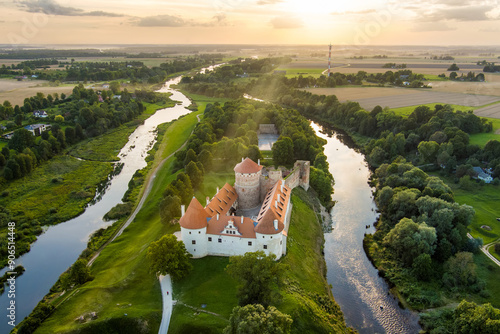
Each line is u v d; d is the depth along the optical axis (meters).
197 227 104.00
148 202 158.75
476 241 119.94
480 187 169.75
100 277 106.88
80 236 137.38
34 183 181.00
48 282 111.25
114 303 92.94
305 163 161.50
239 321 69.88
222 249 107.31
